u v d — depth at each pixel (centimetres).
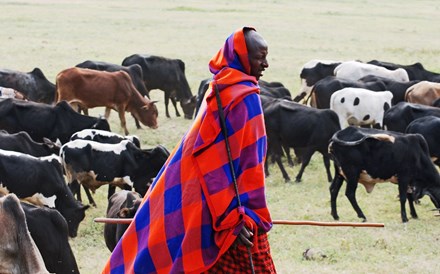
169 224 548
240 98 537
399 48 3659
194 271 538
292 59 3253
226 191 531
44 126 1750
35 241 980
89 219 1449
